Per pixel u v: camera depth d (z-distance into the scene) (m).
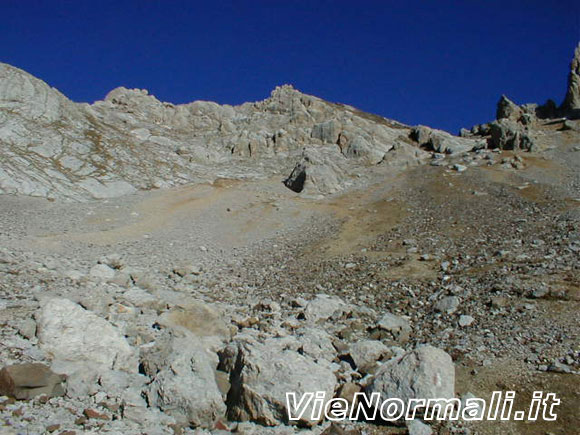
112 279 17.50
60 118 50.53
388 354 11.40
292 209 38.28
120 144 51.53
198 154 55.44
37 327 9.82
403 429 8.58
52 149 44.28
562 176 39.31
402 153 54.59
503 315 14.42
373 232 30.30
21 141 43.34
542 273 17.45
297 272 23.19
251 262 25.89
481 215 30.86
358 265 23.16
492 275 18.28
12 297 12.81
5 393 7.77
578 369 10.66
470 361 11.71
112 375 8.95
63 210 34.09
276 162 57.97
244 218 35.81
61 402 7.96
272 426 8.27
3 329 10.20
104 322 9.99
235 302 18.20
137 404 8.16
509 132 51.59
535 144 49.56
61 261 21.00
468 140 63.06
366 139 63.19
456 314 15.32
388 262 23.02
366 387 9.27
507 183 38.84
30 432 6.89
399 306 17.06
